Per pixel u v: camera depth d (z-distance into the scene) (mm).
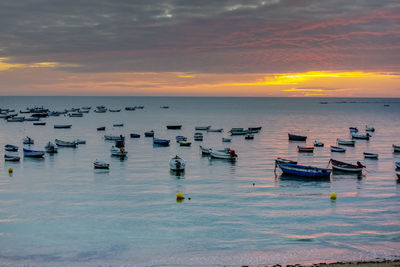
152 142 131750
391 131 171250
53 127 191500
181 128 186125
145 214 50719
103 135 154000
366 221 47875
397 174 70688
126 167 84188
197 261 37406
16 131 170125
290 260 37375
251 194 60750
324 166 88125
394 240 41938
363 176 75062
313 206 54156
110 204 55156
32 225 46594
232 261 37344
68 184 67438
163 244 41281
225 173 77688
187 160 94188
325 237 42844
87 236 43375
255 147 119000
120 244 41312
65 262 37281
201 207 53750
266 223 47250
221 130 170125
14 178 72438
